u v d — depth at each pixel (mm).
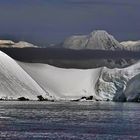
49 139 186500
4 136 193125
